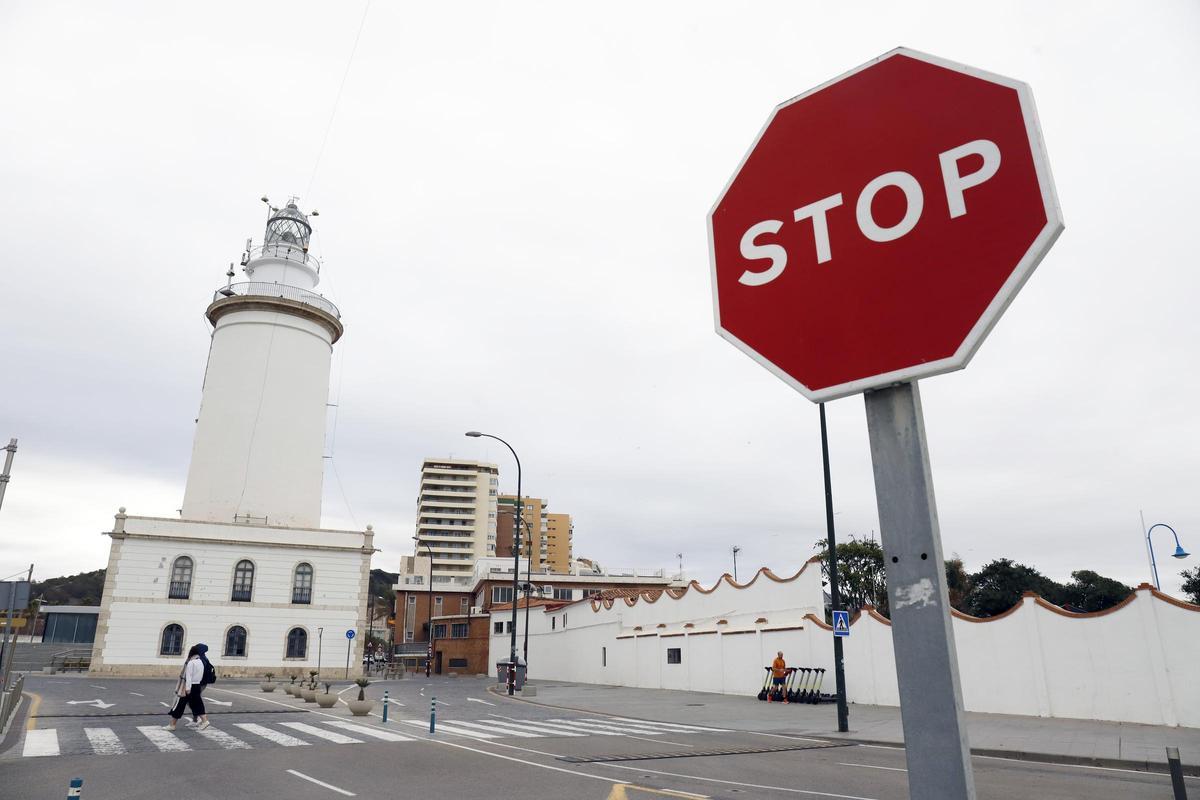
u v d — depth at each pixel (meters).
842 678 17.25
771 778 10.68
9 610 15.06
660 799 9.00
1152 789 9.95
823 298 2.66
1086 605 45.09
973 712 20.48
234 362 48.56
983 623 20.88
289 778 10.47
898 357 2.40
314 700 24.00
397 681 44.75
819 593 27.36
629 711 22.70
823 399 2.57
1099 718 18.11
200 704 16.19
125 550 42.62
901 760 12.73
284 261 52.72
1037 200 2.26
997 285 2.27
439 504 130.38
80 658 50.44
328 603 45.97
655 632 35.19
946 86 2.56
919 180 2.53
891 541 2.27
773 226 2.89
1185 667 16.81
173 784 9.98
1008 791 9.78
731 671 29.62
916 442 2.32
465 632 62.16
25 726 16.16
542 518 145.12
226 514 46.03
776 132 3.00
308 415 49.94
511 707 24.59
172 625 42.47
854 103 2.78
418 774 10.85
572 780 10.40
